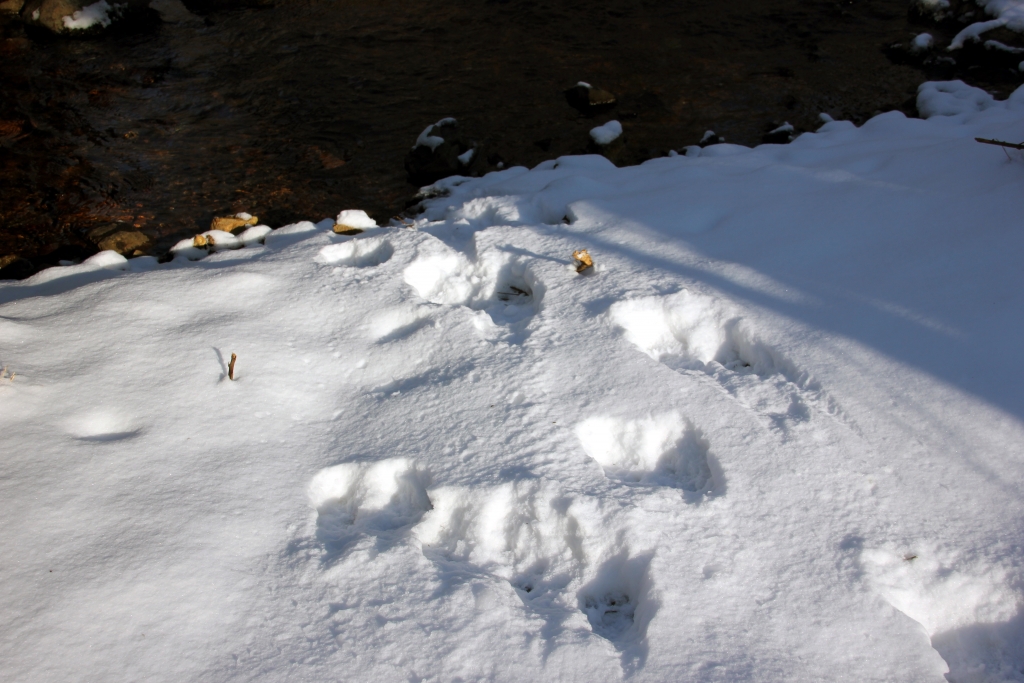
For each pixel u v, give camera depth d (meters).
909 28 10.15
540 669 2.15
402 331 3.71
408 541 2.58
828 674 2.14
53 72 9.49
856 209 4.41
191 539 2.47
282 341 3.55
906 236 4.04
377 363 3.46
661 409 3.04
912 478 2.70
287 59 9.84
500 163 7.60
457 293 4.21
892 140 5.68
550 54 9.88
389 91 9.02
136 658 2.12
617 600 2.50
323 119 8.40
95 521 2.51
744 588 2.37
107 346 3.42
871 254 3.94
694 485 2.85
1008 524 2.53
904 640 2.23
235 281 3.99
